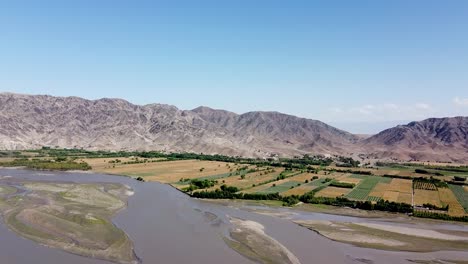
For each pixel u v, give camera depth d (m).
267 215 139.88
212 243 103.94
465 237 118.25
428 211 151.50
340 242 108.62
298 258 95.00
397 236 116.56
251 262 91.31
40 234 106.12
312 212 149.00
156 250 96.88
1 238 102.12
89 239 103.38
